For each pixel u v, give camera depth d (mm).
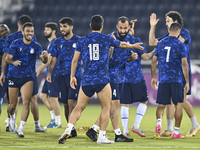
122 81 18625
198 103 49250
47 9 77000
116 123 17828
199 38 67875
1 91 23547
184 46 19281
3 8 77312
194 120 21453
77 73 21281
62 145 16219
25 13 75500
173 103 19594
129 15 74375
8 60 19312
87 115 36531
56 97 25672
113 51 17953
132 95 20891
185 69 19203
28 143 16969
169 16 21266
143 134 20719
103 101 16438
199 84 49250
